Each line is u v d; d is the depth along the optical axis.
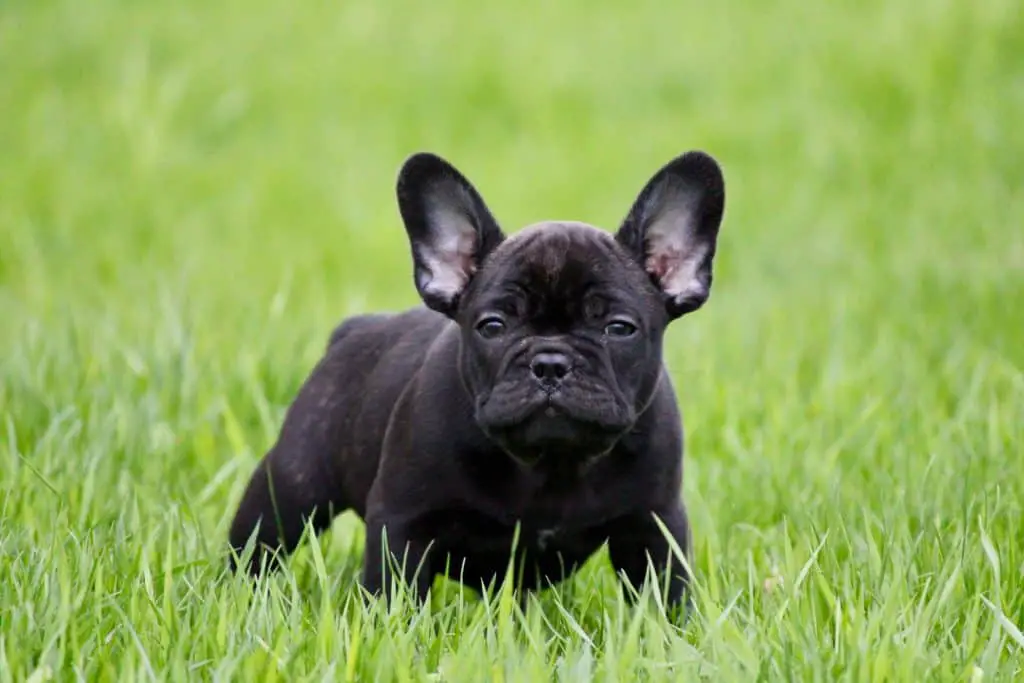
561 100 30.52
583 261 9.26
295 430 10.64
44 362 13.74
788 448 12.22
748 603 9.16
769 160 27.20
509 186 26.17
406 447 9.38
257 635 7.93
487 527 9.39
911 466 11.39
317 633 8.15
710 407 13.71
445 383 9.41
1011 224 22.61
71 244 24.16
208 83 32.06
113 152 29.08
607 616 8.48
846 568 9.17
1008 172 25.48
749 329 17.47
